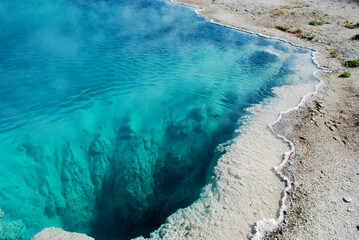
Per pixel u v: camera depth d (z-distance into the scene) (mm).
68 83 9617
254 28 15859
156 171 7008
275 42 14086
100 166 7086
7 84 9234
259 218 4559
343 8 19781
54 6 18406
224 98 9148
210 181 5418
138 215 6500
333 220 4617
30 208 5887
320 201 4969
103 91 9266
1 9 16906
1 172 6164
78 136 7434
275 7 19828
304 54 12562
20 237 5473
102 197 6809
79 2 19594
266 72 10953
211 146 7219
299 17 17734
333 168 5801
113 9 18703
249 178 5309
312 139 6703
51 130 7414
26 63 10734
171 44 13625
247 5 20094
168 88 9672
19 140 6980
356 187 5332
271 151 6137
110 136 7621
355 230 4461
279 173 5492
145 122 8070
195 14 18047
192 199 5848
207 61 11984
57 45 12641
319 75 10445
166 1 20797
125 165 7062
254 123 7164
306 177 5500
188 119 8195
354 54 12492
